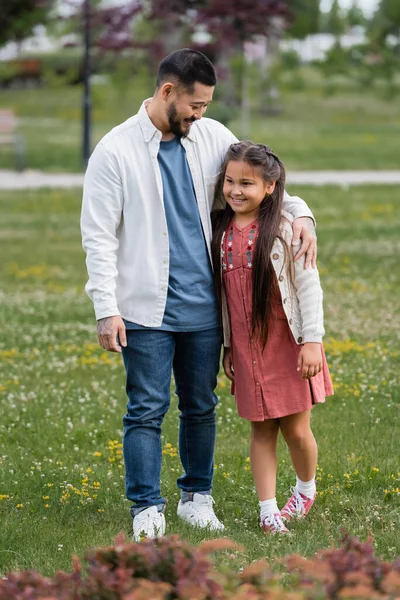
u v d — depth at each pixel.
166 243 7.15
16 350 13.62
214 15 38.81
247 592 4.56
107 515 7.60
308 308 7.06
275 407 7.18
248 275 7.12
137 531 7.04
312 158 41.22
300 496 7.54
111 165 7.11
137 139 7.17
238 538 6.93
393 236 23.70
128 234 7.21
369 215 27.14
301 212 7.19
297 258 7.04
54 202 30.36
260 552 6.54
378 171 37.81
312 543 6.70
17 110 62.28
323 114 61.88
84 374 12.52
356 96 69.50
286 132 51.59
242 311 7.18
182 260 7.20
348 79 73.31
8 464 9.06
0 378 12.32
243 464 8.89
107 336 7.04
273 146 45.00
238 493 8.10
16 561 6.57
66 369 12.70
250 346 7.19
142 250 7.16
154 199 7.16
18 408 10.97
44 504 7.88
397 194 31.28
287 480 8.35
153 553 4.86
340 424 9.95
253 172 7.00
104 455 9.34
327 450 9.12
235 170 7.04
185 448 7.59
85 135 38.16
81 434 9.95
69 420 10.38
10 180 35.25
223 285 7.29
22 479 8.56
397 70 66.81
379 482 8.19
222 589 4.58
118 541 5.08
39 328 15.23
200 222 7.26
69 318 16.00
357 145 46.16
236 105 52.94
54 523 7.39
